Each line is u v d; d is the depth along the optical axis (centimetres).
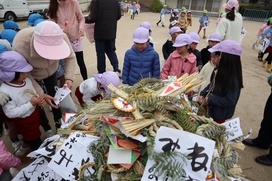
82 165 130
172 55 310
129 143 127
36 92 225
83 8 1991
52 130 291
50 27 185
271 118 259
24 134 217
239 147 157
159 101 139
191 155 118
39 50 182
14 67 182
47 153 143
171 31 377
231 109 229
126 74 306
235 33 389
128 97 144
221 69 211
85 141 139
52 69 243
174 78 203
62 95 216
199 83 163
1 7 1169
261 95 448
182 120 135
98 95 268
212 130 135
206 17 1041
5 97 185
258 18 2078
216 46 221
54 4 325
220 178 121
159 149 119
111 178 123
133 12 1719
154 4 2508
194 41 351
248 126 333
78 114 170
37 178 147
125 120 127
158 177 113
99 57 441
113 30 422
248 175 238
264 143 275
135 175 121
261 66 645
